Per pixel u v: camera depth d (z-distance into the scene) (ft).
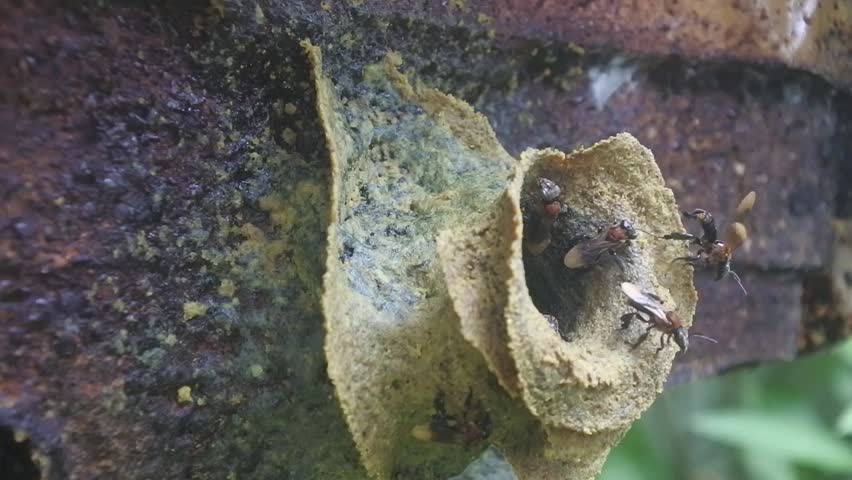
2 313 0.33
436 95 0.41
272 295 0.37
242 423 0.37
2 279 0.33
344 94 0.40
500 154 0.41
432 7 0.42
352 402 0.34
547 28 0.44
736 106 0.51
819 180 0.55
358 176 0.39
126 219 0.35
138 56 0.35
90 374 0.35
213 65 0.37
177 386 0.36
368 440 0.35
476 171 0.40
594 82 0.47
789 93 0.53
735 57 0.49
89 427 0.35
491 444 0.38
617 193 0.39
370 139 0.40
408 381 0.36
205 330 0.37
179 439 0.36
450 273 0.34
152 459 0.36
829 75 0.53
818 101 0.54
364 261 0.37
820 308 0.59
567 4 0.45
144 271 0.36
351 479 0.38
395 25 0.41
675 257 0.40
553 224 0.40
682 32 0.48
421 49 0.42
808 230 0.55
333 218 0.34
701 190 0.51
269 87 0.38
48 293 0.34
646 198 0.39
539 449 0.37
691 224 0.51
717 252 0.45
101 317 0.35
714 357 0.55
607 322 0.38
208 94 0.37
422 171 0.40
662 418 1.01
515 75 0.45
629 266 0.39
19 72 0.33
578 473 0.37
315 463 0.38
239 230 0.37
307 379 0.37
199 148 0.37
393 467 0.37
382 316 0.36
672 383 0.53
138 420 0.36
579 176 0.39
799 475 0.99
